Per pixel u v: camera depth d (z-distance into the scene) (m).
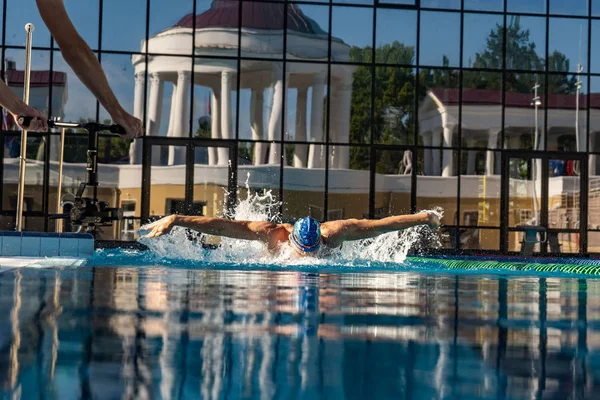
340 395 1.04
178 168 13.71
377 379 1.15
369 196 13.98
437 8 14.27
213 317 1.89
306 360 1.30
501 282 3.90
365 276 4.26
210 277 3.71
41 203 13.44
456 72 14.29
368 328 1.74
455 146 14.19
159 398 1.01
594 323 1.92
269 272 4.48
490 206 14.19
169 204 13.65
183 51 13.81
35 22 13.52
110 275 3.60
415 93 14.17
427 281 3.84
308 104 13.95
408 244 7.34
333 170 13.95
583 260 10.97
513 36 14.41
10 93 2.97
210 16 13.89
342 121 14.01
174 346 1.42
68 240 5.75
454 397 1.04
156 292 2.62
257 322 1.81
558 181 14.34
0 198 13.42
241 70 13.90
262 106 13.88
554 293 3.06
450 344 1.51
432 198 14.09
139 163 13.63
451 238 14.07
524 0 14.42
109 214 5.79
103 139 13.57
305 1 14.05
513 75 14.37
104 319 1.78
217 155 13.77
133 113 13.70
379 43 14.15
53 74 13.54
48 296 2.35
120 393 1.03
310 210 13.85
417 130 14.12
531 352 1.43
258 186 13.80
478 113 14.27
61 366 1.20
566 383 1.15
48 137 13.46
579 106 14.45
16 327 1.62
